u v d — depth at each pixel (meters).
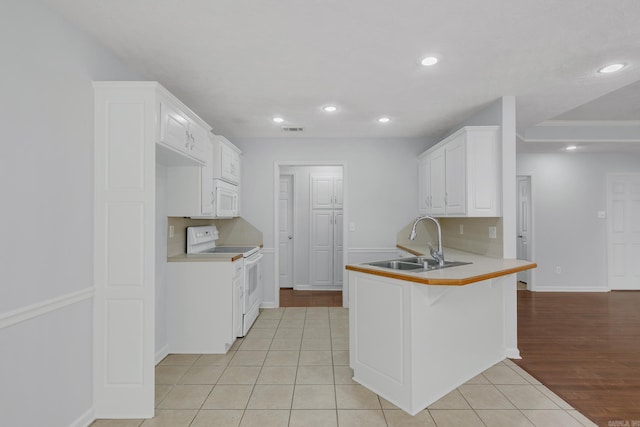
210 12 1.68
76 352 1.81
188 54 2.13
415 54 2.12
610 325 3.73
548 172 5.35
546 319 3.95
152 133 1.96
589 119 4.17
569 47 2.02
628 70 2.35
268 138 4.43
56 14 1.67
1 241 1.38
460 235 3.75
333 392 2.25
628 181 5.37
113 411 1.96
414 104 3.07
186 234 3.38
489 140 2.92
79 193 1.83
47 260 1.61
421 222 4.40
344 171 4.45
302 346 3.10
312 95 2.84
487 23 1.77
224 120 3.61
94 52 1.94
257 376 2.49
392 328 2.10
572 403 2.12
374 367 2.25
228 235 4.42
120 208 1.96
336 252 5.66
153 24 1.79
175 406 2.09
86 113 1.89
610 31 1.84
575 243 5.35
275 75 2.44
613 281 5.37
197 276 2.95
